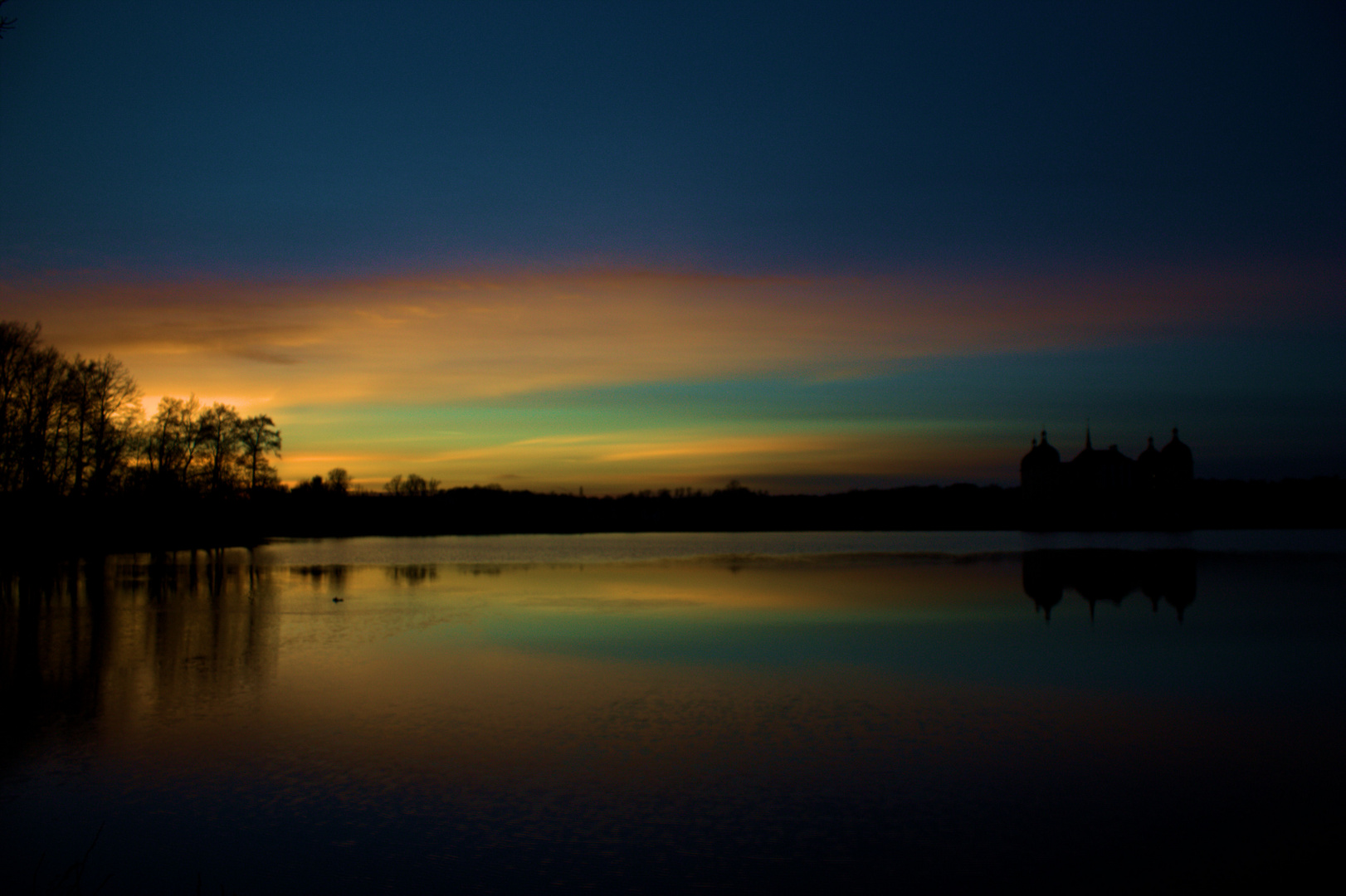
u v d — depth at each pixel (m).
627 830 17.73
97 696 27.81
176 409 96.12
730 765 21.50
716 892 15.29
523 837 17.45
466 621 44.44
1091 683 30.12
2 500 60.47
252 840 17.30
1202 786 20.09
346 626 42.34
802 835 17.52
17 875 15.90
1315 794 19.52
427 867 16.22
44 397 62.97
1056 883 15.59
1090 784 20.22
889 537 159.38
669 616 46.19
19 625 42.22
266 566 82.44
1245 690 29.02
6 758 21.84
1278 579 66.06
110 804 19.05
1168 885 15.47
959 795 19.56
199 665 32.56
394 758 21.91
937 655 34.94
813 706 27.02
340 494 192.62
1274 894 15.13
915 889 15.39
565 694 28.36
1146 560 87.25
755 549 117.88
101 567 76.06
